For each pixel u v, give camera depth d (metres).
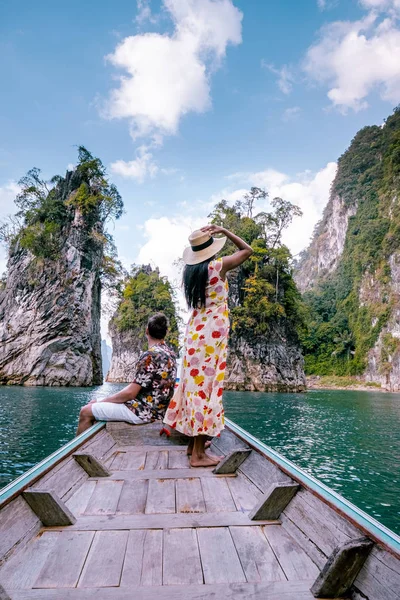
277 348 47.47
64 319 35.00
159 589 1.36
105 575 1.45
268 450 2.56
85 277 37.16
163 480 2.55
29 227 37.09
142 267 69.50
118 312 64.88
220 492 2.33
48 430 11.97
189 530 1.83
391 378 69.62
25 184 39.12
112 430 3.63
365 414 22.34
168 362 3.34
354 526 1.51
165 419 2.80
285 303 49.88
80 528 1.82
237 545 1.70
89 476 2.63
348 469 9.20
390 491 7.48
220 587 1.38
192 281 2.69
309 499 1.84
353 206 105.06
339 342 84.06
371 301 81.12
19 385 33.97
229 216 50.66
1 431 11.70
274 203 50.47
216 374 2.65
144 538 1.75
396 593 1.17
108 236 42.34
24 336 35.09
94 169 40.62
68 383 34.69
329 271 114.12
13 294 37.47
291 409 23.50
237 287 47.91
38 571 1.47
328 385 78.00
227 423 3.74
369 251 84.25
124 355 62.59
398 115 103.19
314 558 1.58
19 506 1.78
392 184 88.56
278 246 51.09
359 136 117.56
